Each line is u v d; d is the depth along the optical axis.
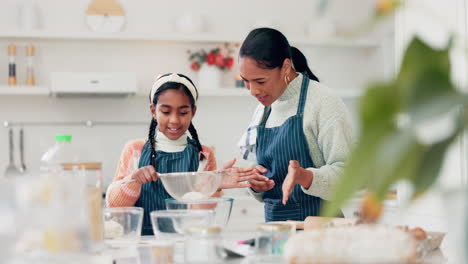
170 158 2.17
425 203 2.56
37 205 0.94
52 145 4.12
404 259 0.81
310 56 4.54
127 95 4.04
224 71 4.35
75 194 0.95
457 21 2.45
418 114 0.49
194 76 4.31
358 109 0.50
